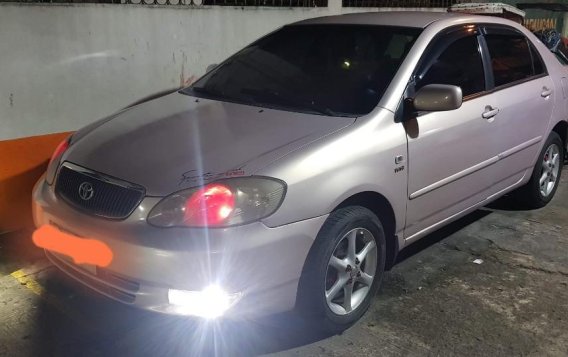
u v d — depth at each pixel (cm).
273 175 272
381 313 338
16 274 374
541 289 370
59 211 296
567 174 619
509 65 439
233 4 588
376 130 317
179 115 345
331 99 346
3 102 437
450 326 327
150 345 304
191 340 308
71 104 475
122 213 272
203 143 300
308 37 404
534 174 484
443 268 396
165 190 268
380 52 367
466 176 388
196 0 544
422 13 422
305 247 281
